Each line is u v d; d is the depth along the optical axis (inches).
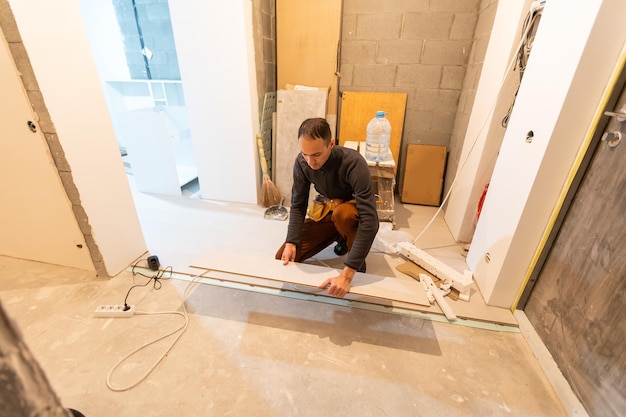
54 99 51.3
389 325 56.1
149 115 100.7
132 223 71.3
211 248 80.0
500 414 41.6
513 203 53.0
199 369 47.3
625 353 35.0
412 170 109.0
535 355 49.8
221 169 104.9
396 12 95.5
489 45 75.9
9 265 71.2
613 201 38.1
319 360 49.2
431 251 80.0
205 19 84.2
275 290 64.4
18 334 9.4
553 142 44.3
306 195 60.8
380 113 84.9
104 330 54.1
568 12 42.8
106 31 132.3
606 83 39.9
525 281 54.5
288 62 104.0
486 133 71.1
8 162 58.6
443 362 48.9
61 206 60.9
